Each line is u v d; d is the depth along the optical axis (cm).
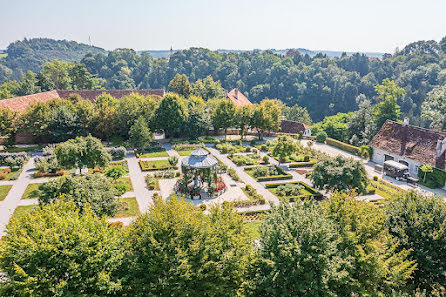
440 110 6375
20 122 6153
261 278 1948
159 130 7731
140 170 5297
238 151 6619
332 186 4091
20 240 1672
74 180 2636
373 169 5916
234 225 2208
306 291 1888
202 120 7581
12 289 1609
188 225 1873
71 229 1756
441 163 4991
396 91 7800
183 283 1738
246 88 16738
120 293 1816
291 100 15425
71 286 1669
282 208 2281
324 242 1903
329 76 15988
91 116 6744
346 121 9575
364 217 2147
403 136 5941
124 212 3744
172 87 11169
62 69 11725
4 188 4294
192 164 4291
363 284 2016
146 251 1797
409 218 2394
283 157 5919
